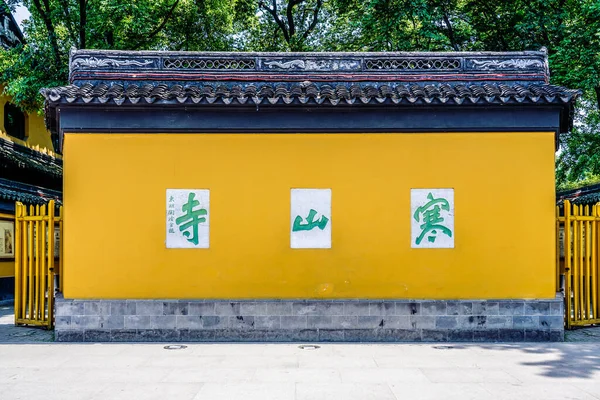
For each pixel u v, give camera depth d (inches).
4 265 627.5
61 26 689.0
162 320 345.7
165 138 353.4
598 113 737.6
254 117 352.2
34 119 782.5
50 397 229.5
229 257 350.9
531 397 228.4
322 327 347.3
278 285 350.0
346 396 229.5
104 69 365.7
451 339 346.9
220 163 354.0
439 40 656.4
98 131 349.4
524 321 347.9
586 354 308.7
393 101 339.3
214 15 788.6
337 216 353.1
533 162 353.7
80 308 344.8
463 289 350.0
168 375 263.3
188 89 344.8
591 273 387.2
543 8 597.3
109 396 230.4
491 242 352.2
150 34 729.6
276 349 322.0
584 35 556.7
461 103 340.5
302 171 353.7
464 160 354.0
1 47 703.1
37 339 350.9
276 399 225.5
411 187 353.7
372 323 347.6
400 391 236.4
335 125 352.2
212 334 346.0
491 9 654.5
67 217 347.9
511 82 367.6
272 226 352.5
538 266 351.3
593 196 624.1
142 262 348.8
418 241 352.2
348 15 741.9
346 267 350.9
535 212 352.8
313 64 372.5
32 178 730.8
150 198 351.3
